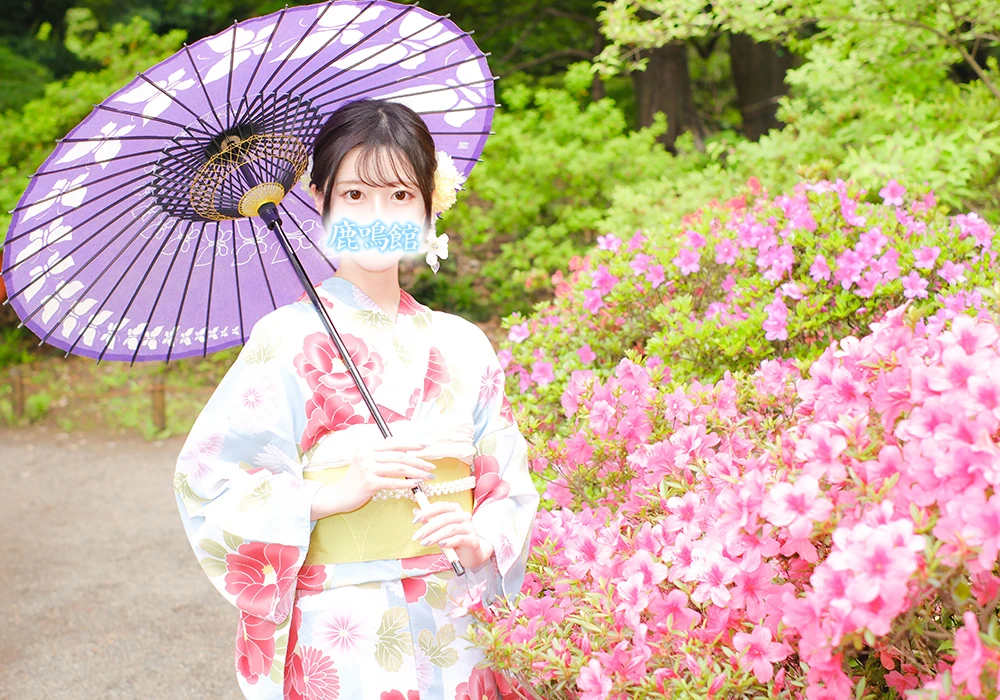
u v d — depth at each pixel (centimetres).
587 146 918
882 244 320
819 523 156
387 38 207
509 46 1491
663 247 363
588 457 257
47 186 183
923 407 151
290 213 217
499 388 196
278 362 182
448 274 1029
